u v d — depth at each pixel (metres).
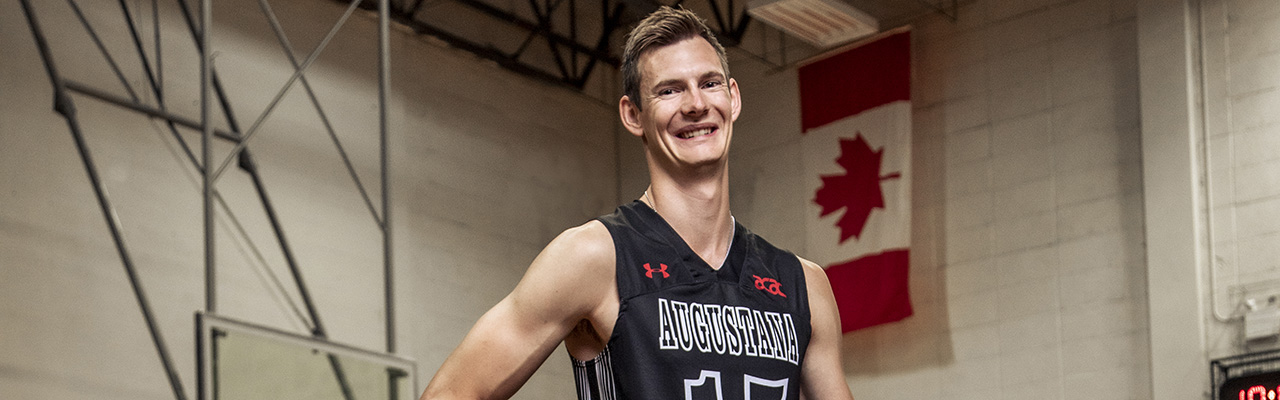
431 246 9.98
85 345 7.32
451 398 1.43
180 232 7.96
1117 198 9.44
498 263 10.57
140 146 7.85
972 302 10.02
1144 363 9.11
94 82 7.67
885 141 10.14
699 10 10.91
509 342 1.42
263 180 8.64
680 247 1.44
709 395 1.38
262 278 8.43
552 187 11.28
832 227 10.30
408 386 5.96
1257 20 9.00
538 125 11.30
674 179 1.46
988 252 10.01
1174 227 9.04
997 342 9.83
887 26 10.77
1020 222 9.88
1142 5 9.43
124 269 7.59
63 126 7.46
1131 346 9.19
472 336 1.44
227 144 8.45
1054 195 9.74
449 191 10.29
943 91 10.46
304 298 7.71
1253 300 8.66
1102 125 9.59
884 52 10.26
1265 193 8.77
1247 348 8.63
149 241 7.78
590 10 11.94
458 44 10.41
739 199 11.36
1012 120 10.05
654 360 1.37
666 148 1.45
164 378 7.70
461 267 10.22
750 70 11.51
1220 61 9.11
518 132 11.08
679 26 1.47
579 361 1.46
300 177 8.93
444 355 9.88
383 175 6.57
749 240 1.52
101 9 7.83
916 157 10.53
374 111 9.70
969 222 10.15
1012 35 10.17
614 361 1.39
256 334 5.30
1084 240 9.55
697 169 1.45
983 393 9.82
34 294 7.14
